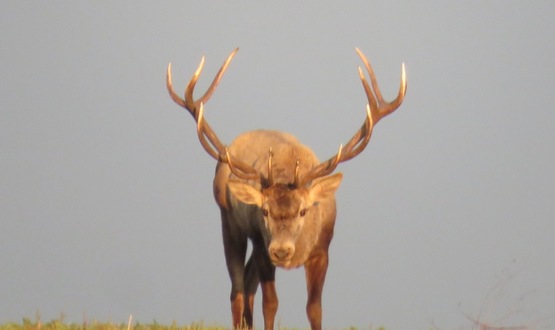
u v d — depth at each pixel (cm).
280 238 4581
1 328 4106
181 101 5203
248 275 5412
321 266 4959
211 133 5028
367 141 4953
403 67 5131
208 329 4494
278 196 4647
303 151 5103
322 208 4878
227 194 5297
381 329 5369
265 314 4978
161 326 4344
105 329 4134
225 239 5400
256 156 5206
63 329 4088
